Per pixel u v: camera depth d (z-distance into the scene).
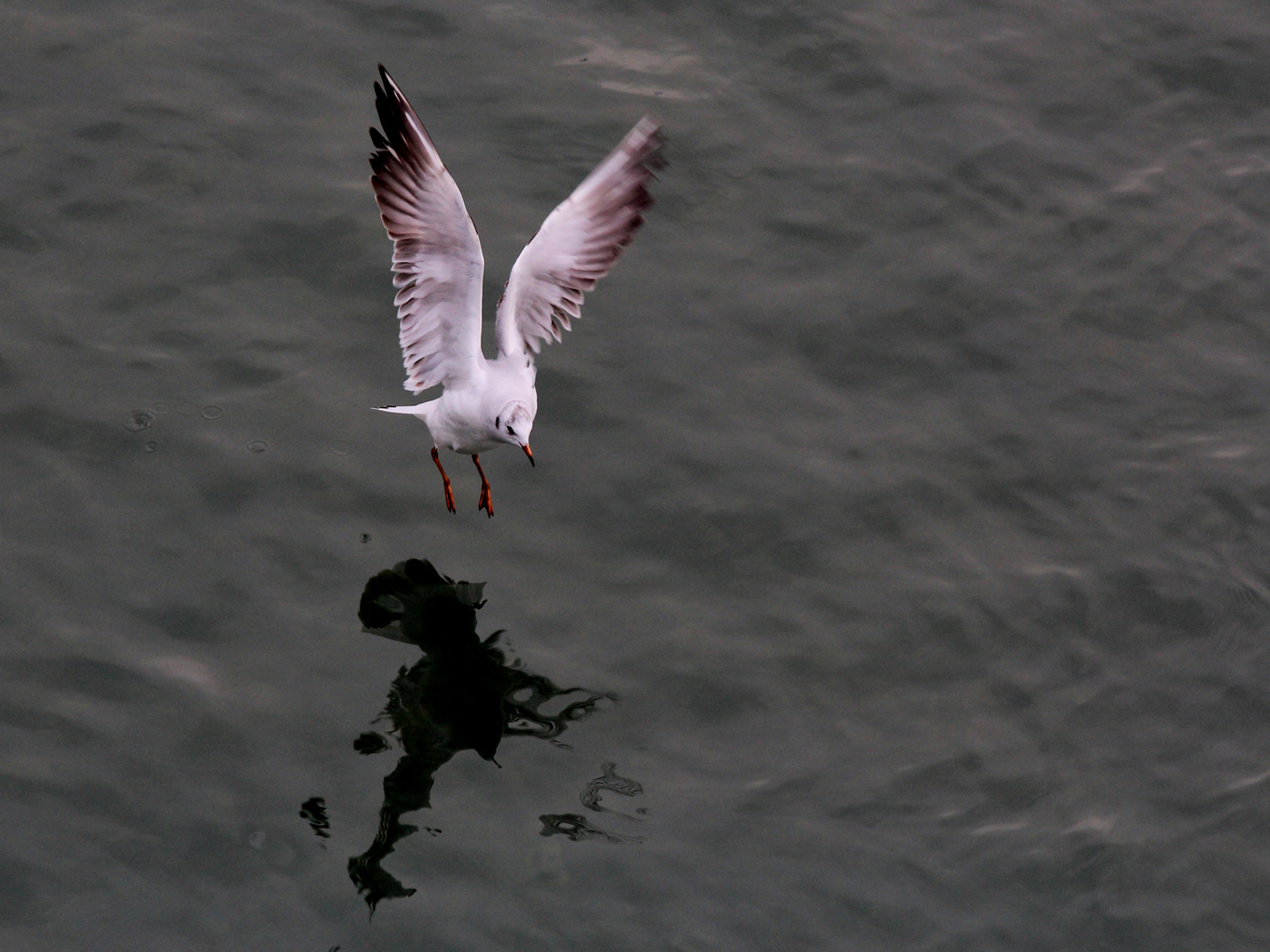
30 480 14.20
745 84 19.06
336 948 11.13
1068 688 13.59
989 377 16.25
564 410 15.44
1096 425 15.90
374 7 19.33
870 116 18.91
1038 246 17.69
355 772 12.34
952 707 13.34
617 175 12.61
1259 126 19.45
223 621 13.39
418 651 13.29
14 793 11.91
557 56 19.00
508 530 14.41
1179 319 17.12
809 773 12.70
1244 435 15.95
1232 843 12.46
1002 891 11.98
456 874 11.67
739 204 17.67
